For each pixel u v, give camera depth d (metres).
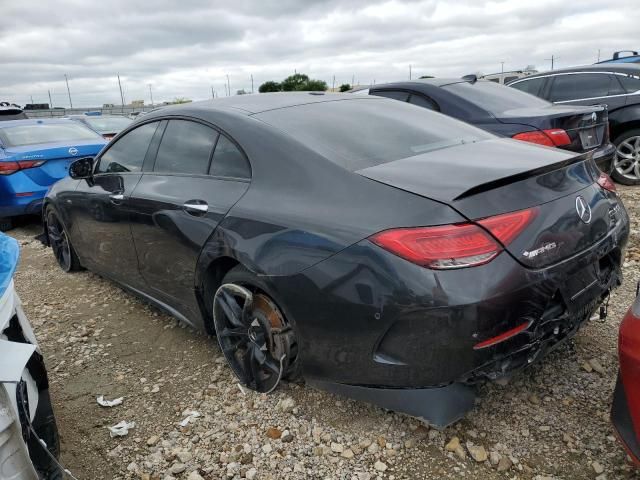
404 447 2.39
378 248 2.08
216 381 3.02
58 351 3.54
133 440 2.60
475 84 6.21
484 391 2.70
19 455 1.63
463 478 2.20
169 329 3.72
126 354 3.43
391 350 2.13
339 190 2.32
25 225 7.52
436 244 1.99
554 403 2.58
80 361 3.38
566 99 7.28
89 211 4.02
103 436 2.64
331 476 2.27
